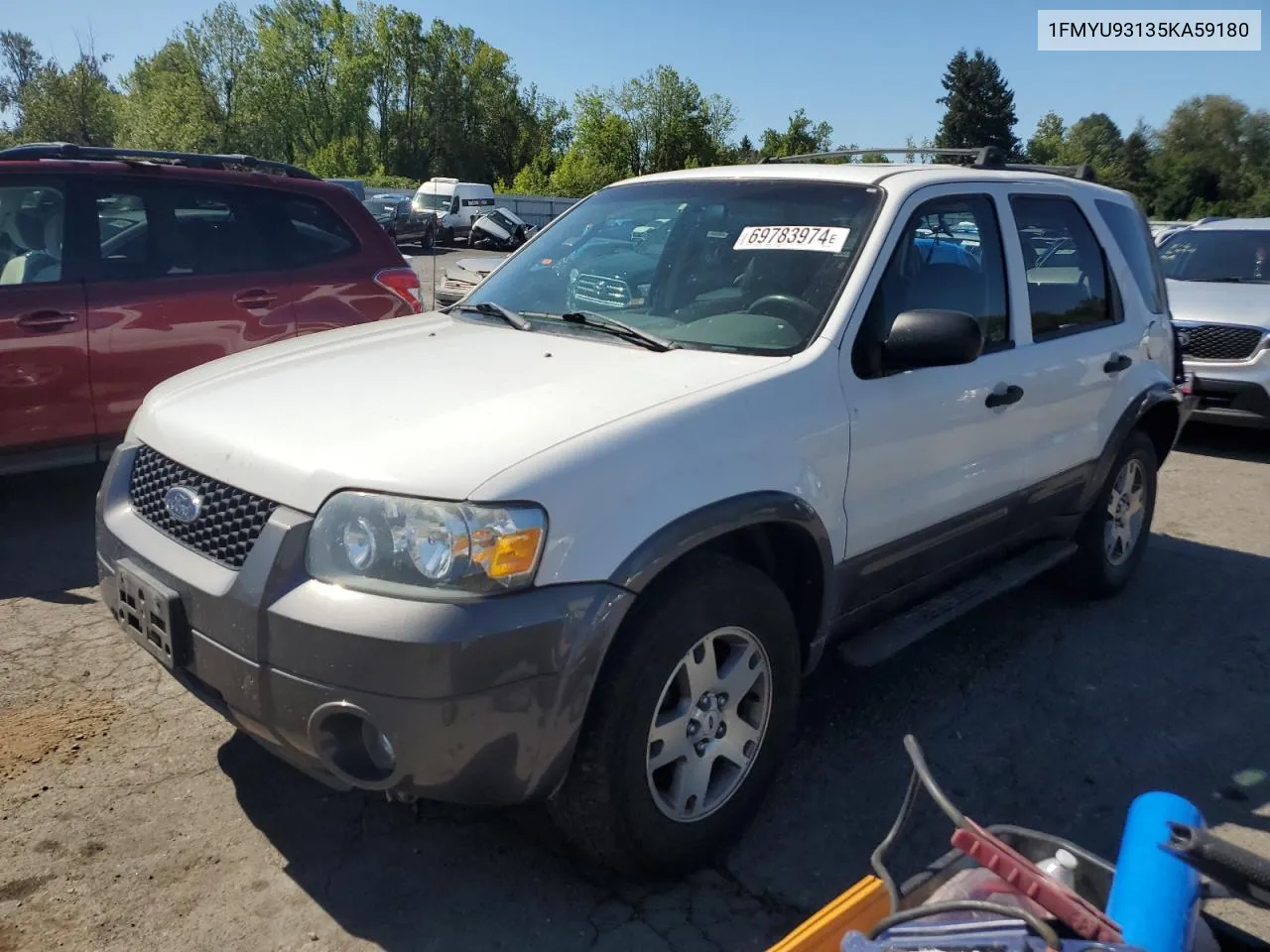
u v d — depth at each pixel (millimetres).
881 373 3371
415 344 3451
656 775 2840
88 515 5906
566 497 2479
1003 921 1858
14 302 5301
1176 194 84562
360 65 77812
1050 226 4492
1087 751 3766
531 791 2512
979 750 3736
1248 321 8273
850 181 3770
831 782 3473
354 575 2422
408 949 2641
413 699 2322
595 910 2803
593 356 3215
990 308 4023
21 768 3355
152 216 5809
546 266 4098
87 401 5551
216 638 2576
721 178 4074
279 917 2736
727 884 2938
